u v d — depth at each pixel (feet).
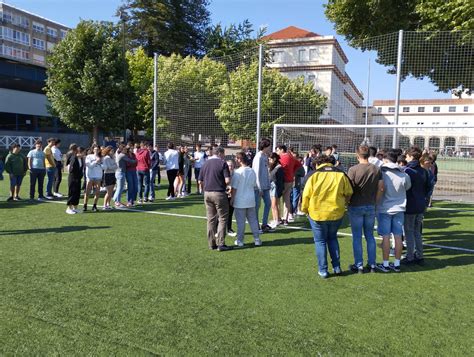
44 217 27.96
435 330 11.84
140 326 11.66
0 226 24.77
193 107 57.26
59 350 10.24
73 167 29.37
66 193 40.24
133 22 123.75
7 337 10.87
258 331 11.53
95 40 75.87
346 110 90.79
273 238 23.18
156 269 16.90
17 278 15.47
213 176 19.99
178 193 40.19
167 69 75.00
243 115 58.39
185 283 15.30
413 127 37.93
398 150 17.75
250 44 111.96
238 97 58.44
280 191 26.09
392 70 47.39
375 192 16.93
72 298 13.60
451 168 55.26
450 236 24.48
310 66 139.64
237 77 59.11
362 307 13.42
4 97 95.61
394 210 17.29
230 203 21.12
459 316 12.84
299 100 62.64
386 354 10.42
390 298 14.28
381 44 40.73
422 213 18.71
